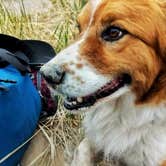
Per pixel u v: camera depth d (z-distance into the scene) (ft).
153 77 1.80
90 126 2.10
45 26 2.97
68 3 3.16
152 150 2.01
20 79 2.03
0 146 1.97
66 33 2.70
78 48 1.77
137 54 1.73
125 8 1.71
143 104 1.87
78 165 2.15
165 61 1.81
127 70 1.75
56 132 2.38
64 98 1.85
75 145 2.34
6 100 1.94
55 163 2.25
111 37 1.72
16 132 2.01
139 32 1.71
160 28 1.75
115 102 1.94
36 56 2.32
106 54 1.73
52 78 1.77
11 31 2.84
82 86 1.76
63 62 1.76
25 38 2.81
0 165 1.98
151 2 1.75
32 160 2.22
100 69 1.75
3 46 2.28
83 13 1.81
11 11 3.08
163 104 1.88
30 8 3.18
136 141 2.01
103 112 2.00
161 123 1.95
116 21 1.70
